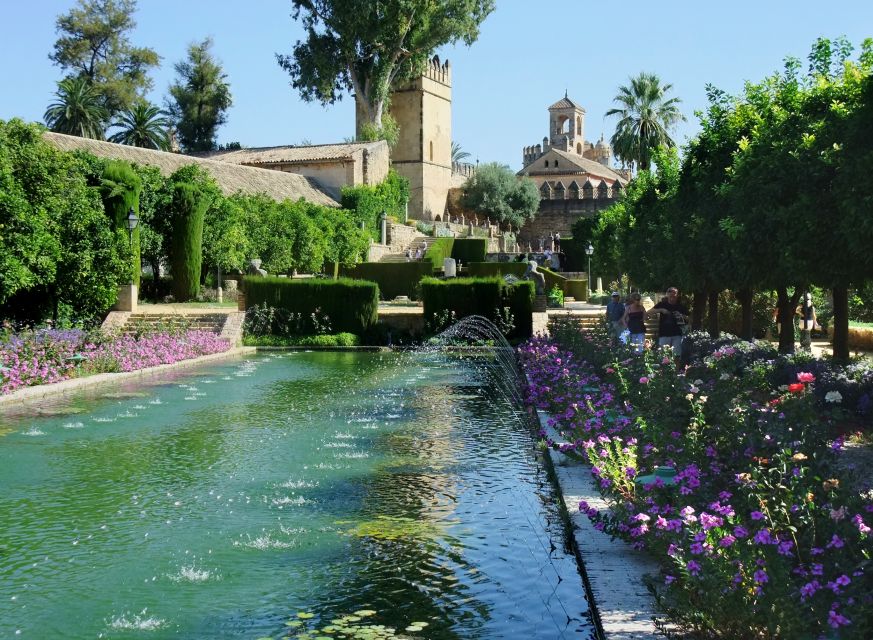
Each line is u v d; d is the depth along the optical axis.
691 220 20.72
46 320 24.42
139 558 6.77
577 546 6.41
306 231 43.16
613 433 8.77
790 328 17.36
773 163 13.73
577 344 18.50
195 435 12.27
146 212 32.56
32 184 23.27
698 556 4.74
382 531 7.45
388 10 60.03
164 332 25.39
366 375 20.41
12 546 7.09
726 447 6.76
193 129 81.00
